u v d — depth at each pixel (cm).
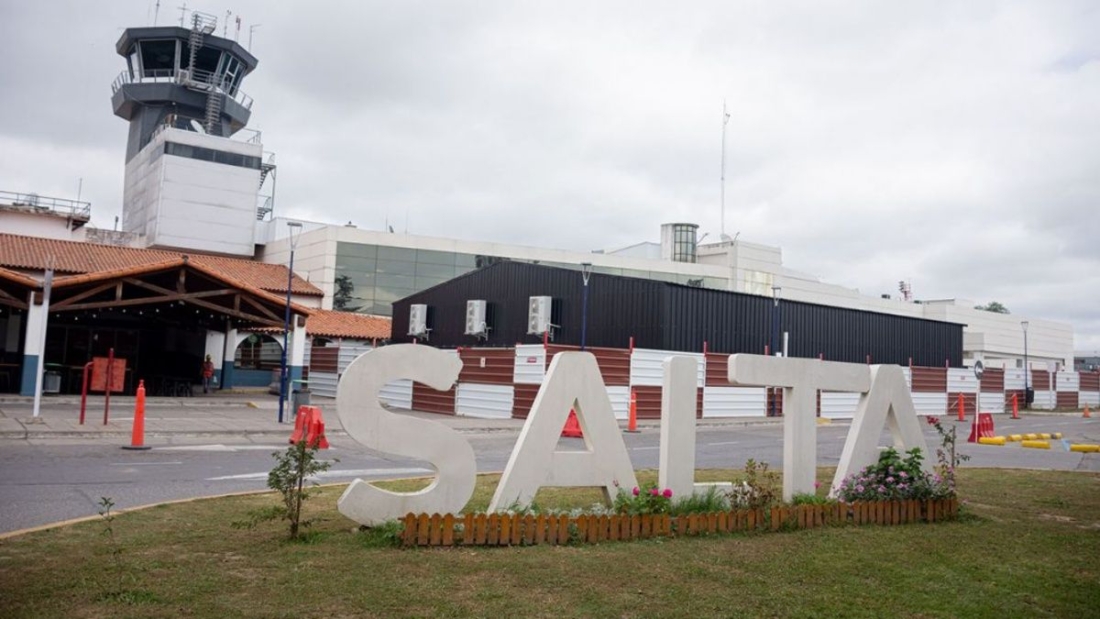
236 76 7969
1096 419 3969
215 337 4419
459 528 750
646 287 3073
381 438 757
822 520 912
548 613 546
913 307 8069
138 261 4144
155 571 617
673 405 898
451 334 4075
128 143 8244
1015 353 8362
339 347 4209
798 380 983
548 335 3309
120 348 3909
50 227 5534
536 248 6406
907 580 673
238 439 1877
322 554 686
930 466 1059
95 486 1054
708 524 842
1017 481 1377
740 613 564
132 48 7744
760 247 7188
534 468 821
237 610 527
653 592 607
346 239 5844
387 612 534
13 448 1466
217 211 6888
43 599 538
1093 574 715
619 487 870
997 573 710
